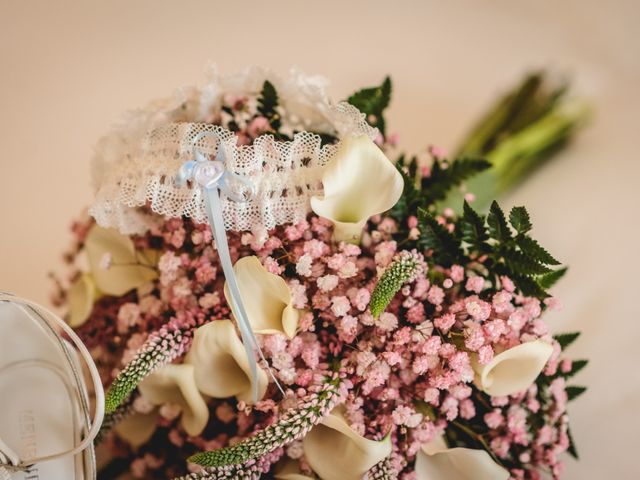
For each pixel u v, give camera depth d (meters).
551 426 0.39
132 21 0.64
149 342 0.34
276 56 0.66
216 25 0.66
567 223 0.59
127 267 0.42
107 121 0.60
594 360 0.54
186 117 0.40
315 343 0.35
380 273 0.35
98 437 0.38
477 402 0.39
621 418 0.51
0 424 0.36
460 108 0.66
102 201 0.37
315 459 0.35
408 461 0.37
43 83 0.61
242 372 0.37
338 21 0.68
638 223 0.58
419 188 0.42
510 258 0.36
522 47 0.68
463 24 0.69
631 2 0.68
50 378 0.37
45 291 0.56
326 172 0.34
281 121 0.41
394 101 0.65
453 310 0.35
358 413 0.35
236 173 0.35
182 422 0.39
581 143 0.63
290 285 0.35
